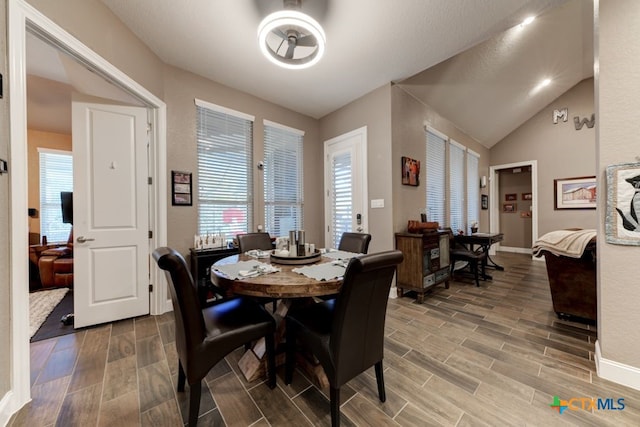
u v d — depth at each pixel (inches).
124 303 96.2
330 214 160.7
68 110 159.9
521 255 234.2
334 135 156.7
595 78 66.0
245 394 58.4
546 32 119.3
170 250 48.8
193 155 113.7
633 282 58.8
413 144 143.0
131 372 65.7
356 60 106.5
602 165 62.8
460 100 161.3
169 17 81.5
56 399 56.0
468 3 77.4
